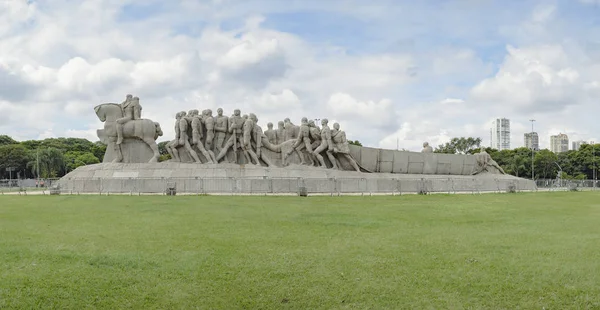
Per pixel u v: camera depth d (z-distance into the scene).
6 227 11.23
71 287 6.50
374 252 8.52
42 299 6.09
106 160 27.56
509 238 10.01
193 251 8.52
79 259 7.90
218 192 24.45
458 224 12.25
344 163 29.39
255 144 28.27
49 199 19.20
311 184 25.27
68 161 66.38
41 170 61.44
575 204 18.47
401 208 16.22
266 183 24.72
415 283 6.74
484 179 30.91
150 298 6.18
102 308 5.88
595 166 67.88
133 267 7.43
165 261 7.79
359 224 11.92
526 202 19.25
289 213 14.19
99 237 9.86
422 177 29.94
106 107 27.61
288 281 6.81
